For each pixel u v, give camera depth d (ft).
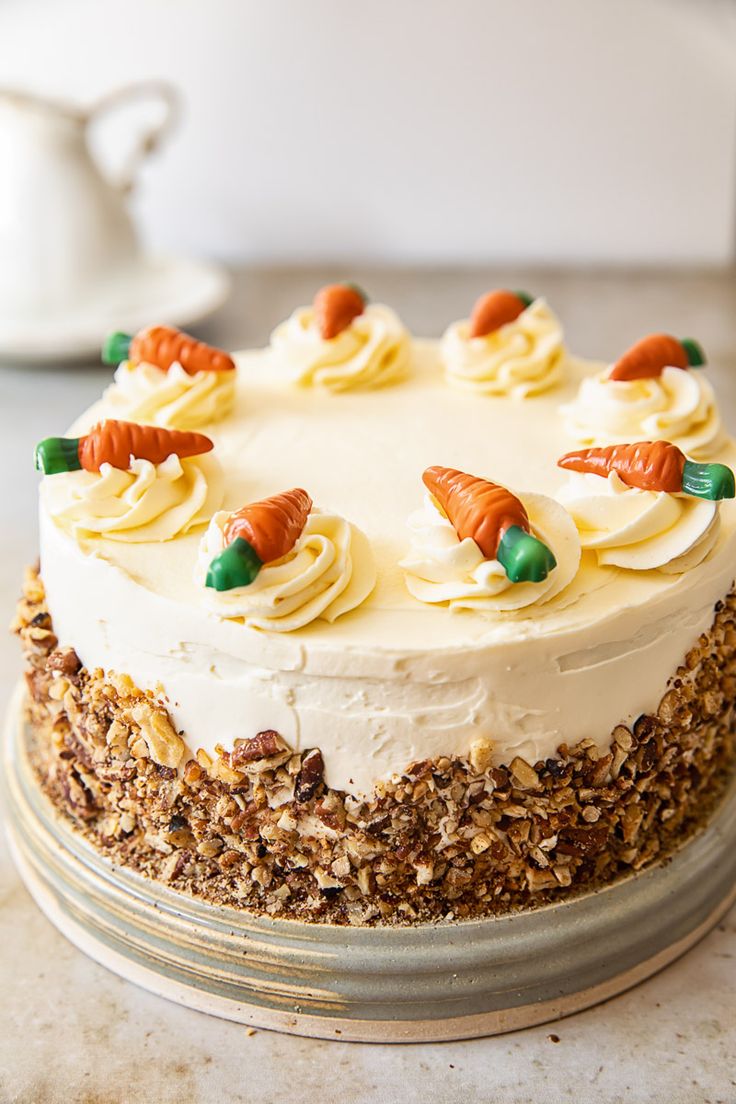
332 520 1.77
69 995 1.84
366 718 1.72
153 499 1.84
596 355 3.23
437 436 2.07
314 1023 1.78
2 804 2.09
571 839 1.80
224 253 3.89
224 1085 1.73
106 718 1.83
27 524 2.73
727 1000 1.83
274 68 3.61
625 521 1.80
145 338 2.10
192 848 1.83
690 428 2.03
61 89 3.67
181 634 1.73
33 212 3.14
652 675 1.80
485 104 3.63
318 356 2.20
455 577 1.74
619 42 3.53
